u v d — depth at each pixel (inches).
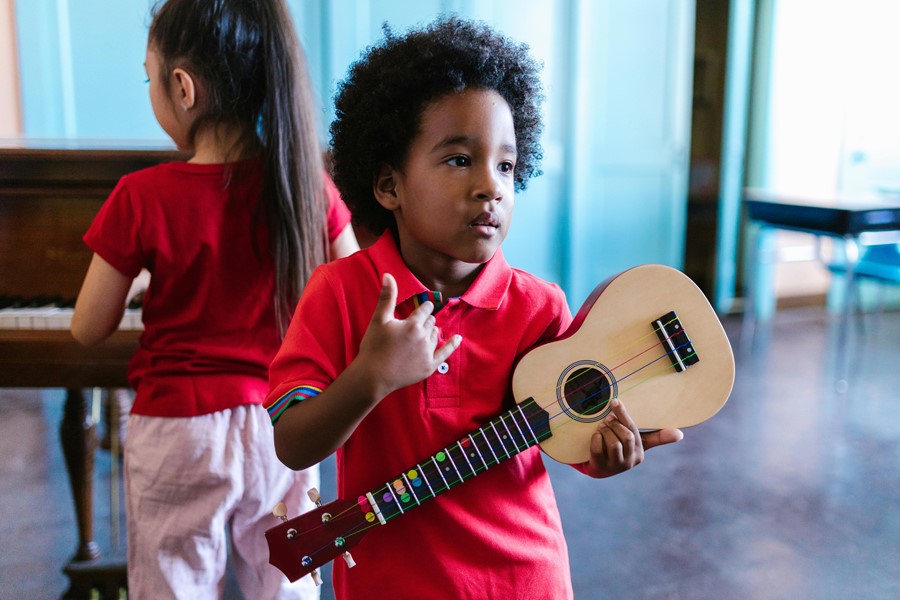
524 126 34.2
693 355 35.4
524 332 34.7
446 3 153.3
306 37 146.3
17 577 81.1
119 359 65.0
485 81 31.5
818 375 149.9
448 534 33.0
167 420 50.2
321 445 29.8
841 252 169.6
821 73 189.2
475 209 30.7
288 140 50.9
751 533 91.9
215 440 50.3
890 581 82.4
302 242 51.8
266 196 50.6
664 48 173.0
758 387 142.3
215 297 50.7
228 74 49.0
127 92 142.5
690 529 92.7
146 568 51.6
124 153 68.4
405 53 32.3
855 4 188.7
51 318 65.3
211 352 50.5
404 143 31.9
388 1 149.9
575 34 162.6
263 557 53.8
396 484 31.9
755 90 187.5
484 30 33.5
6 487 103.1
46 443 119.0
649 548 88.1
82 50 139.2
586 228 172.7
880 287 189.8
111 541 88.2
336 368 32.9
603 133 170.6
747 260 190.2
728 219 187.0
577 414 34.1
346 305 33.5
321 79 147.9
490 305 33.8
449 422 33.1
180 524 50.9
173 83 49.9
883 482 106.1
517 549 33.5
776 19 181.8
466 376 33.5
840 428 124.3
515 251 167.5
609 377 34.6
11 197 69.2
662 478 106.3
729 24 176.9
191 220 49.6
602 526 93.0
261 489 51.9
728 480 105.8
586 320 34.9
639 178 176.7
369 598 33.3
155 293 51.5
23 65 136.7
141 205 49.5
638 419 34.9
